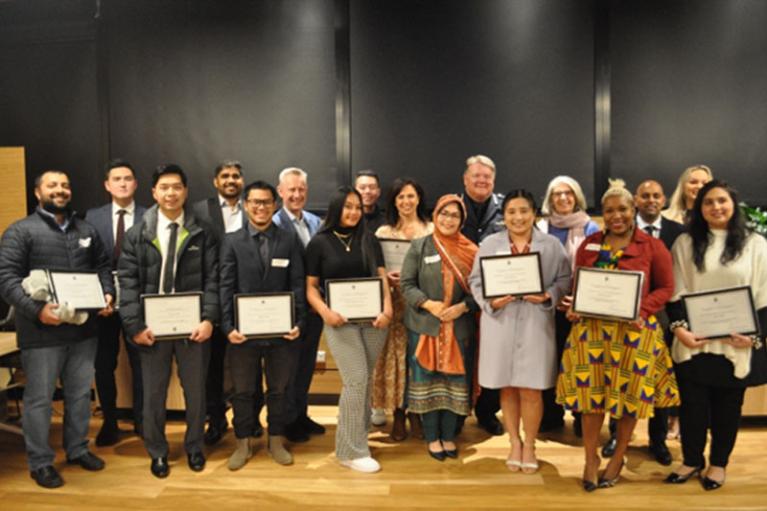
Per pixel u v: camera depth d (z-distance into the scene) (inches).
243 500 105.8
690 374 105.0
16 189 175.9
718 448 107.3
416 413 122.4
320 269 119.7
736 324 100.6
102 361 131.9
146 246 115.0
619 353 101.7
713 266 103.3
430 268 118.4
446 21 171.3
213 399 132.5
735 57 164.7
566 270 112.6
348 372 116.3
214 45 178.5
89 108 184.7
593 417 107.0
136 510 102.8
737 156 166.1
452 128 172.7
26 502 106.3
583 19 167.5
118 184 133.6
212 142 180.4
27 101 186.9
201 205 133.4
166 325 112.5
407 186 130.6
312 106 176.6
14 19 185.5
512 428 117.0
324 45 175.2
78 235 118.3
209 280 117.6
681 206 136.5
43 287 108.7
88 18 182.4
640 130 167.8
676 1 165.3
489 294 109.4
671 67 166.1
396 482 112.0
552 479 112.5
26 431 112.7
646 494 105.6
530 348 110.0
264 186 115.8
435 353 118.2
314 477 114.7
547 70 169.3
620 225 103.6
